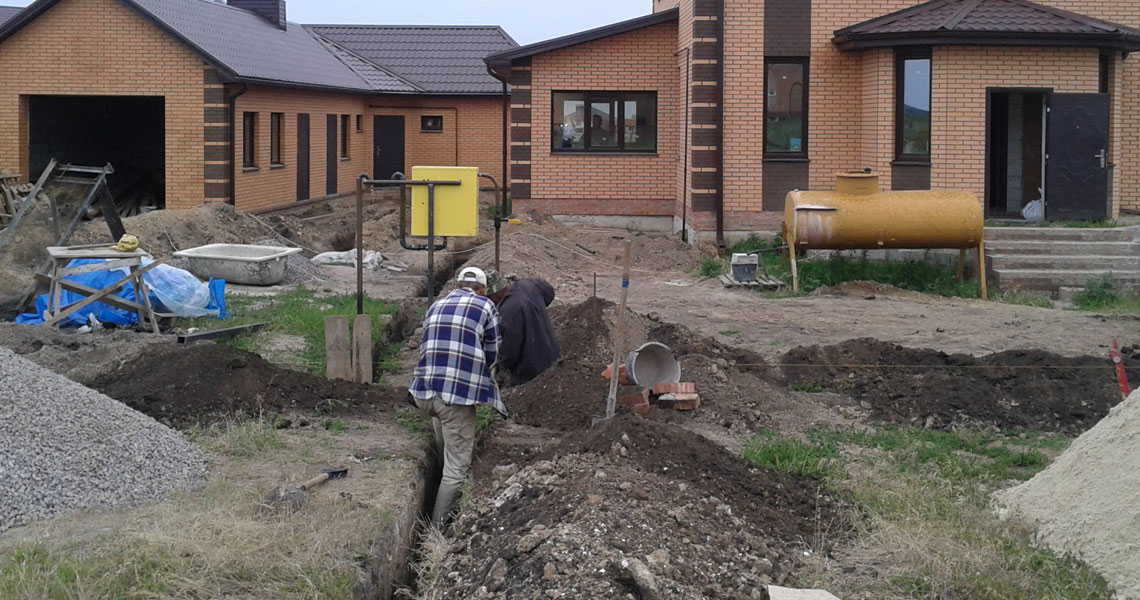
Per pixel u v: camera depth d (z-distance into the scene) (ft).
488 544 22.40
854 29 65.98
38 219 53.01
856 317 50.37
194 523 21.80
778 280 59.52
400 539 23.26
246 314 48.14
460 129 124.67
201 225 70.38
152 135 103.04
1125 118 70.64
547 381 33.63
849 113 68.74
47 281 45.50
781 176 69.10
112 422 25.93
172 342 38.83
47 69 82.99
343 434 29.45
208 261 57.36
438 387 26.30
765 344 44.21
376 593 21.13
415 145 124.88
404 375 38.75
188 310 45.98
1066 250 60.29
